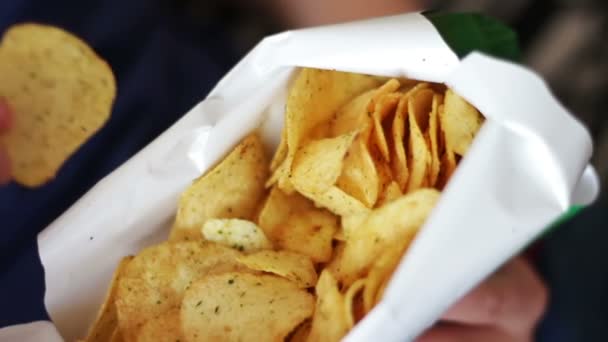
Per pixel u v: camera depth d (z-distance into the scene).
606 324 0.52
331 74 0.43
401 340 0.39
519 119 0.38
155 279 0.43
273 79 0.43
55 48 0.48
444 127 0.41
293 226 0.44
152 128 0.51
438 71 0.41
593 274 0.52
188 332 0.42
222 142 0.43
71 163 0.49
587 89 0.55
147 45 0.52
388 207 0.41
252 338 0.42
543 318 0.52
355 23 0.42
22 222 0.48
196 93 0.52
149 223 0.44
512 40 0.42
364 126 0.42
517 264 0.48
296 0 0.53
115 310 0.43
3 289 0.47
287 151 0.43
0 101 0.47
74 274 0.44
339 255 0.43
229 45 0.54
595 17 0.54
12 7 0.51
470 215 0.38
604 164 0.54
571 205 0.42
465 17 0.42
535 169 0.38
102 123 0.48
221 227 0.43
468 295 0.46
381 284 0.40
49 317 0.44
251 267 0.42
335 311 0.40
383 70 0.42
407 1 0.52
